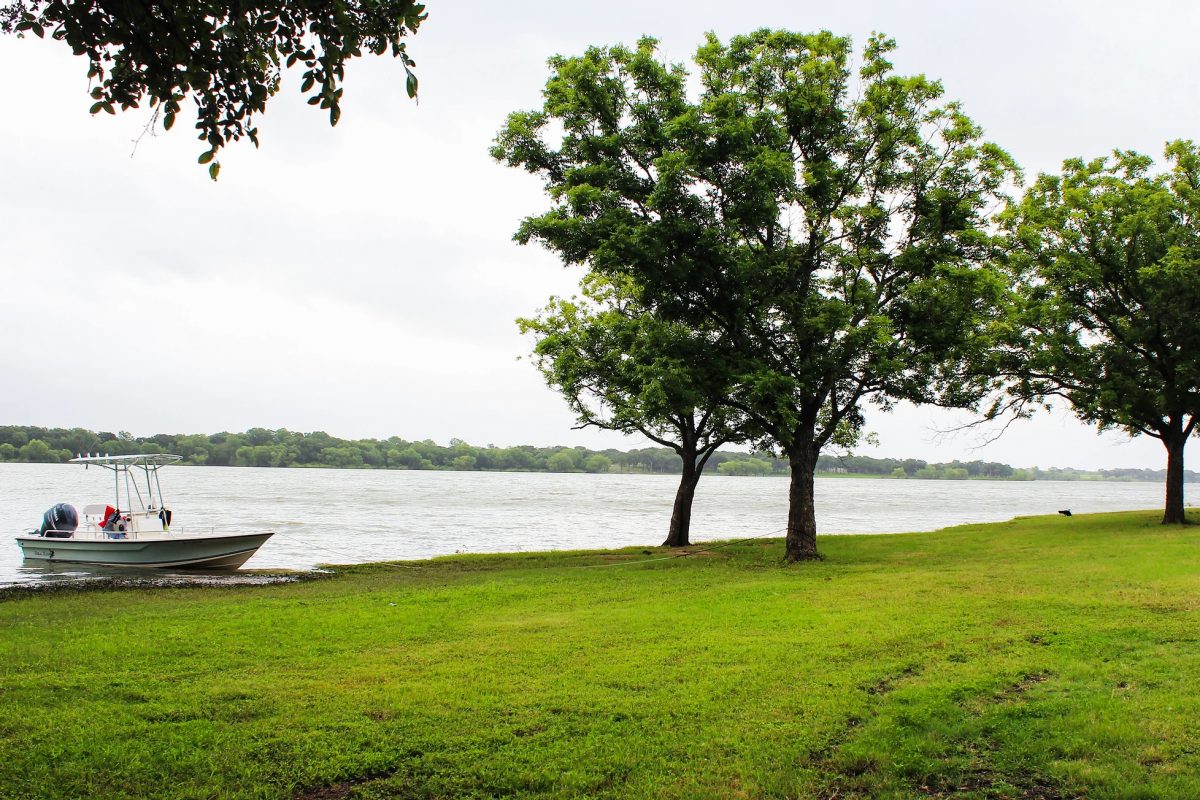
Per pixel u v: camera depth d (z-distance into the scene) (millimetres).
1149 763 6117
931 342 19750
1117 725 6820
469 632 11375
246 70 5828
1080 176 29812
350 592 16734
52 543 25375
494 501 73938
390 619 12508
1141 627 10492
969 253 20578
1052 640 10008
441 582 18688
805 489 21453
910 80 20000
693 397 18641
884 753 6422
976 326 21406
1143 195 28047
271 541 33656
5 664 9469
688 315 20797
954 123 20250
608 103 20438
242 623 12227
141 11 5301
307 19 5793
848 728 7102
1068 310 28641
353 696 8039
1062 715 7191
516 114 21203
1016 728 6930
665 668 9016
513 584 17031
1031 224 29453
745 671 8828
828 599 13633
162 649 10266
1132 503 94125
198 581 20766
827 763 6328
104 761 6348
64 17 5344
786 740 6785
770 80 20609
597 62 20359
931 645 9898
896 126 20547
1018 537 26609
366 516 49906
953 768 6199
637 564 21625
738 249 19109
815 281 21578
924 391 21328
